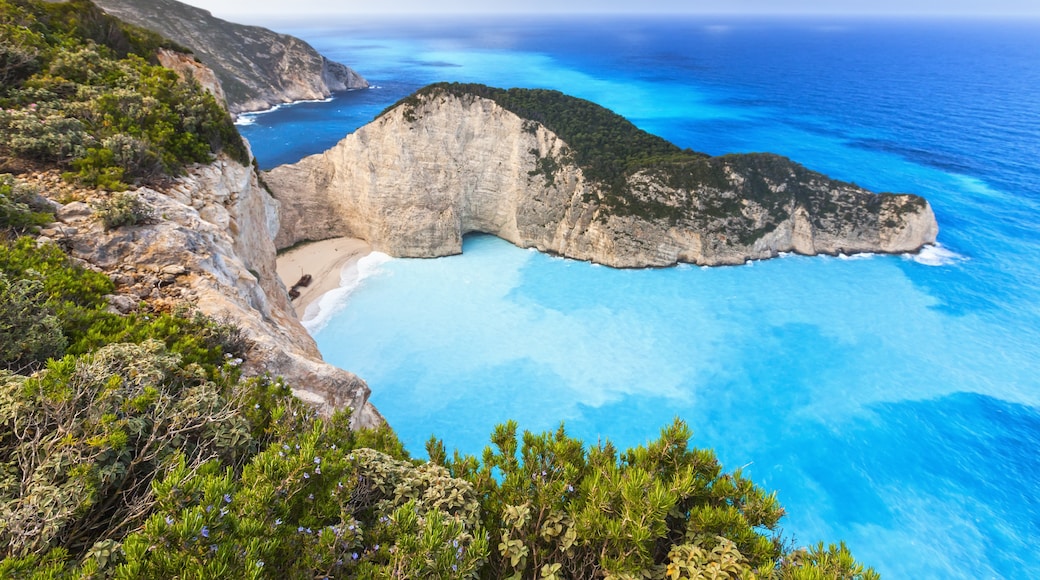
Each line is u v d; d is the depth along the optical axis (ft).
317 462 29.22
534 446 36.83
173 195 75.15
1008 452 139.44
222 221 80.94
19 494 24.38
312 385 53.47
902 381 166.81
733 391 161.58
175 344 42.57
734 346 183.42
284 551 25.08
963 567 109.29
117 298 49.26
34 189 56.80
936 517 120.88
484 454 37.63
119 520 26.05
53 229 54.75
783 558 28.81
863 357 177.99
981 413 153.17
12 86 78.79
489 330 189.26
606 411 152.87
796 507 123.65
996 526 118.42
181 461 26.99
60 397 27.73
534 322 194.59
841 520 120.16
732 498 32.71
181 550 21.47
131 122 80.94
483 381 164.25
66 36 104.37
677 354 178.60
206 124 94.43
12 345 34.35
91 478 25.34
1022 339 187.83
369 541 28.25
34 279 44.39
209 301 54.24
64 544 24.22
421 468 35.50
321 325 188.34
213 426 32.14
